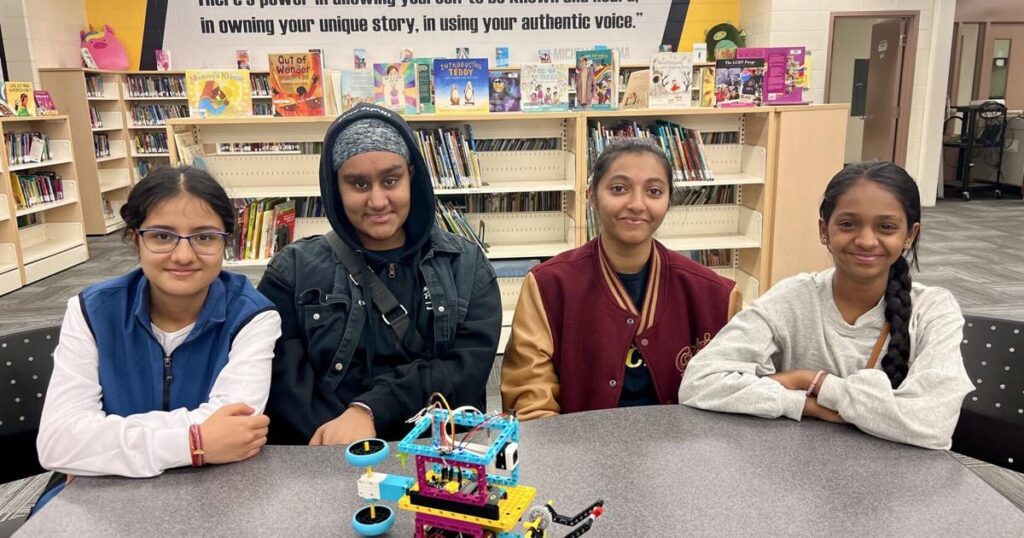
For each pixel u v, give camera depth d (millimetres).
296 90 3301
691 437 1167
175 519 963
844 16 7426
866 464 1069
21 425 1476
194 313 1335
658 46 8047
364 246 1605
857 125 9414
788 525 911
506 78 3469
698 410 1277
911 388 1176
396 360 1578
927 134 7973
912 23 7656
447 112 3324
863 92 9289
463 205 3795
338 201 1562
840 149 3654
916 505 957
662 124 3646
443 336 1588
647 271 1614
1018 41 9141
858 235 1268
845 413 1180
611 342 1564
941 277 5023
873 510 944
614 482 1023
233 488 1041
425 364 1553
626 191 1528
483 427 864
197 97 3279
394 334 1562
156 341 1305
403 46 7938
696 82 5098
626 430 1198
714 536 888
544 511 821
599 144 3520
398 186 1515
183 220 1222
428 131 3467
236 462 1121
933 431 1115
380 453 880
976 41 9195
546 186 3514
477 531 784
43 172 6105
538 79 3488
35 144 5742
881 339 1335
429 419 864
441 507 796
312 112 3318
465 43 7945
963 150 9242
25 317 4594
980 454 1496
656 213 1539
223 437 1106
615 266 1604
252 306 1369
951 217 7398
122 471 1079
